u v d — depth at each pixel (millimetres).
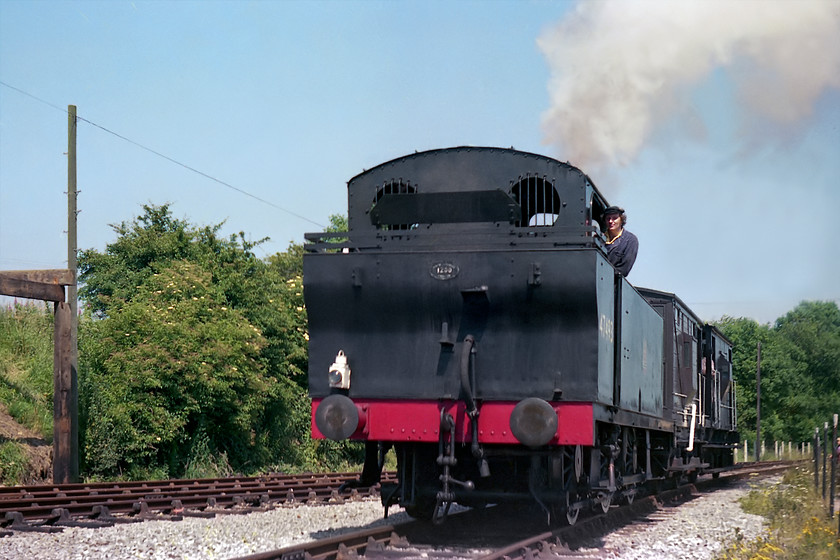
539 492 8992
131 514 11945
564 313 8648
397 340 9109
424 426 8969
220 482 16094
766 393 53500
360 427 9094
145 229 30094
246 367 20141
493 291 8781
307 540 9633
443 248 9125
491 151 9695
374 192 9945
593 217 10445
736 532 10352
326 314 9266
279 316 23344
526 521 11242
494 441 8789
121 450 17859
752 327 56344
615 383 9758
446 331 8914
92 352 18828
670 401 14375
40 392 18500
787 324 53344
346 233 9383
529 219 9695
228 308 21516
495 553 7871
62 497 12297
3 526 10312
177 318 19828
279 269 33969
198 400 19172
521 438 8430
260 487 15344
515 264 8719
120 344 19062
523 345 8789
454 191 9727
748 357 54969
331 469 24688
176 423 18531
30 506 11219
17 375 18906
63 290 15789
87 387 17688
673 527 11734
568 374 8664
